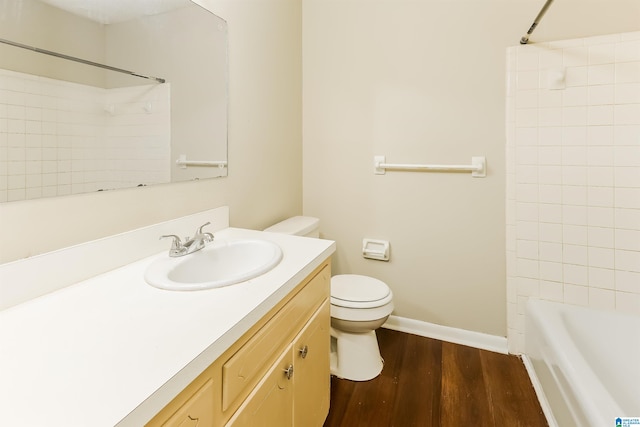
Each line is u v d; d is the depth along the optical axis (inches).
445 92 72.4
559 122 63.7
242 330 26.7
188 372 21.0
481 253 72.7
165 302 29.6
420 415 54.9
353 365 64.0
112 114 39.2
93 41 36.9
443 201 74.9
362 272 84.4
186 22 49.1
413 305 80.1
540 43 64.1
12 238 30.2
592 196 62.5
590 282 63.6
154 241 44.0
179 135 48.5
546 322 57.6
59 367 20.5
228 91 58.4
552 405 51.7
